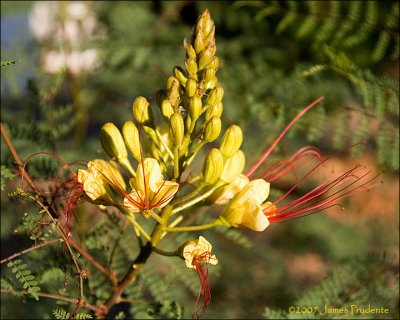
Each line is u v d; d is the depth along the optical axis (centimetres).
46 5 84
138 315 56
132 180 49
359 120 72
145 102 52
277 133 74
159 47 88
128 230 62
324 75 81
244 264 87
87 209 65
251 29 88
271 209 52
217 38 89
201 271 49
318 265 90
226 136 51
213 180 50
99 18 88
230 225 51
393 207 84
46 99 70
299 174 84
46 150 63
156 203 49
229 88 80
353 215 86
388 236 83
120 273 59
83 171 49
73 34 85
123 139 52
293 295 83
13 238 69
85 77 85
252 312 76
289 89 77
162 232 52
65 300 55
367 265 64
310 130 73
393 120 73
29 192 54
